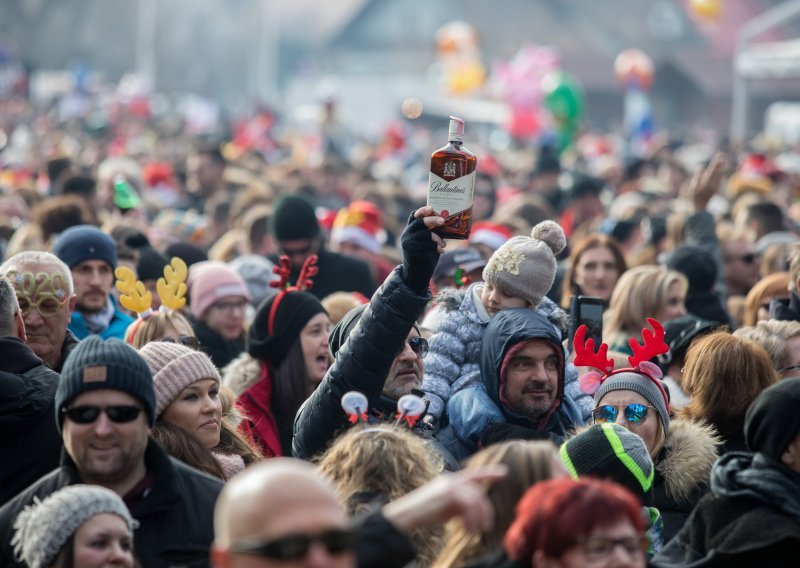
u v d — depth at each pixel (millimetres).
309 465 12422
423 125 121938
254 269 24344
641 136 87938
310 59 185250
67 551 10875
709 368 15422
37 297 15500
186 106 120188
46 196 38875
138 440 11727
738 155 68062
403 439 12086
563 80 71562
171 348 14117
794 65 85250
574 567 9398
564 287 23703
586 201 36000
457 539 10938
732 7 175250
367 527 8953
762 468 11539
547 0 180750
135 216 27562
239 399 17797
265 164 52344
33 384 13555
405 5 184625
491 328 14430
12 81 107125
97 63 167125
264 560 8195
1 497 13344
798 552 11219
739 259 26828
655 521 13398
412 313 13492
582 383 14742
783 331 17047
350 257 25281
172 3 166625
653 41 177125
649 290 20781
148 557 11648
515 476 10672
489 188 41531
